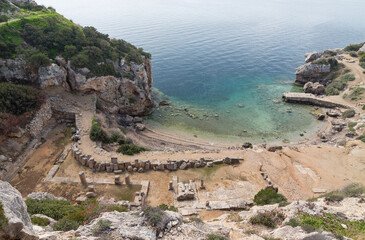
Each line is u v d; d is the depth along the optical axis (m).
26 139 34.53
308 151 38.09
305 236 13.57
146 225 12.94
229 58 89.50
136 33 115.56
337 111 52.34
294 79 73.50
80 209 18.91
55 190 27.45
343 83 60.62
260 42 108.31
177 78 73.12
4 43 39.25
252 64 84.69
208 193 28.16
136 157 33.88
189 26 133.75
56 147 35.12
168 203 26.34
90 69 43.69
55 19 50.34
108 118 44.09
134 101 50.56
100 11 182.50
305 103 58.19
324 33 123.44
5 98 34.59
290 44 106.06
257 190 28.91
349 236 14.41
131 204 24.41
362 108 49.84
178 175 31.36
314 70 66.75
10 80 39.38
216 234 13.82
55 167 31.03
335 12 184.12
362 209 18.31
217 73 77.19
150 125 49.00
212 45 102.56
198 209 24.97
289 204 20.02
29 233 10.18
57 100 41.59
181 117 52.59
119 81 47.62
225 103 59.16
